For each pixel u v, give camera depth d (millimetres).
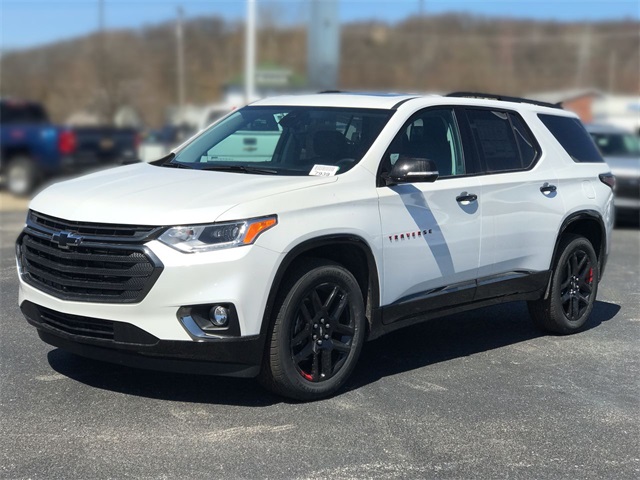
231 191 5219
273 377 5254
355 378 6043
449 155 6332
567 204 7184
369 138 5914
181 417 5141
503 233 6594
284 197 5203
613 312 8398
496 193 6520
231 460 4551
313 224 5258
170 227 4910
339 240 5414
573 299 7453
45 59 40062
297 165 5930
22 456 4527
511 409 5496
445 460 4656
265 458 4590
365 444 4828
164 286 4867
